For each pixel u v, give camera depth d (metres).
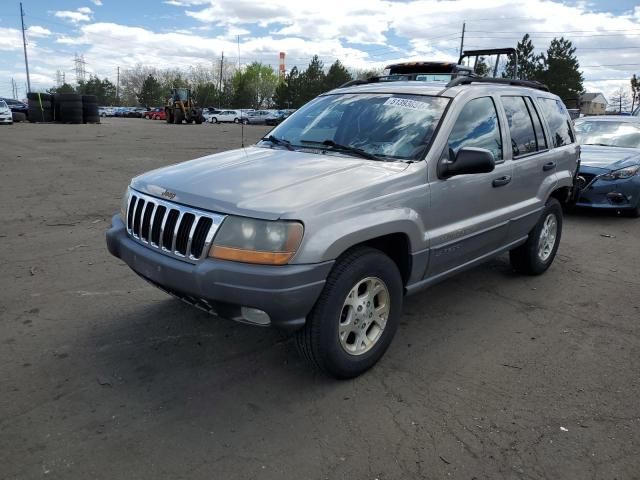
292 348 3.75
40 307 4.35
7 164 13.06
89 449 2.66
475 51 14.80
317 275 2.88
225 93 93.38
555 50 56.78
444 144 3.71
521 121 4.76
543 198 4.99
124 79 122.88
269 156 3.78
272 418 2.96
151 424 2.88
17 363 3.46
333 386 3.29
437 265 3.80
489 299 4.84
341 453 2.69
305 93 76.25
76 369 3.42
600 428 2.93
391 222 3.25
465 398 3.20
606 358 3.76
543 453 2.71
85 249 5.97
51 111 38.41
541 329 4.23
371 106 4.14
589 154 8.73
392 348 3.83
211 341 3.83
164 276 3.08
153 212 3.24
